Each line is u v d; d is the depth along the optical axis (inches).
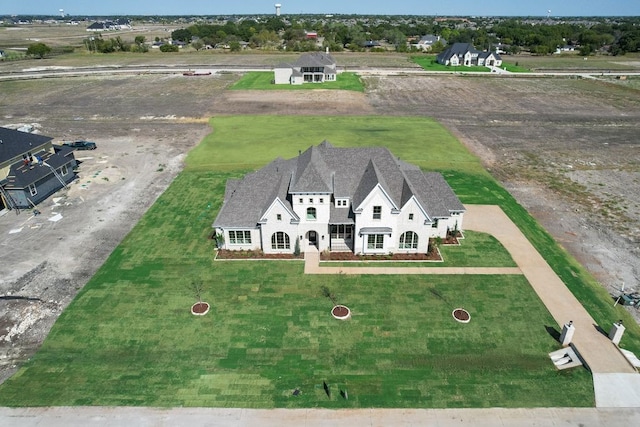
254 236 1768.0
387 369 1236.5
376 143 3179.1
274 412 1107.9
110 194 2346.2
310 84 5324.8
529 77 5930.1
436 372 1228.5
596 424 1082.7
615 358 1267.2
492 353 1291.8
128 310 1461.6
